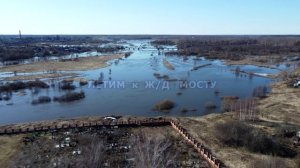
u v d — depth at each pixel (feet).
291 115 197.47
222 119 189.57
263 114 199.72
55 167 115.14
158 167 112.78
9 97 271.49
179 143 148.15
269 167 116.06
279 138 151.33
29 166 117.70
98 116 203.21
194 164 124.67
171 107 232.73
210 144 146.10
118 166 119.14
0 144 145.38
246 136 145.89
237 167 121.29
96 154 118.42
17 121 203.41
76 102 252.83
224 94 275.80
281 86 295.07
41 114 219.82
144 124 177.06
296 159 129.39
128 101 252.83
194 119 191.01
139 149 127.54
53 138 153.07
